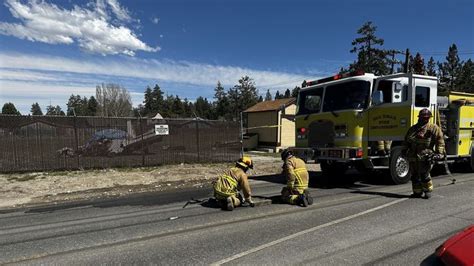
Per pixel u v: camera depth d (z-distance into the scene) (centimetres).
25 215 732
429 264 352
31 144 1236
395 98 962
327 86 1040
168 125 1462
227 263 434
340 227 570
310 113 1078
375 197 806
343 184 1012
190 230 577
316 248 477
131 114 7712
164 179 1180
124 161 1377
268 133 2698
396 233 533
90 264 443
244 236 537
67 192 984
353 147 951
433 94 998
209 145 1552
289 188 752
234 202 720
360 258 438
